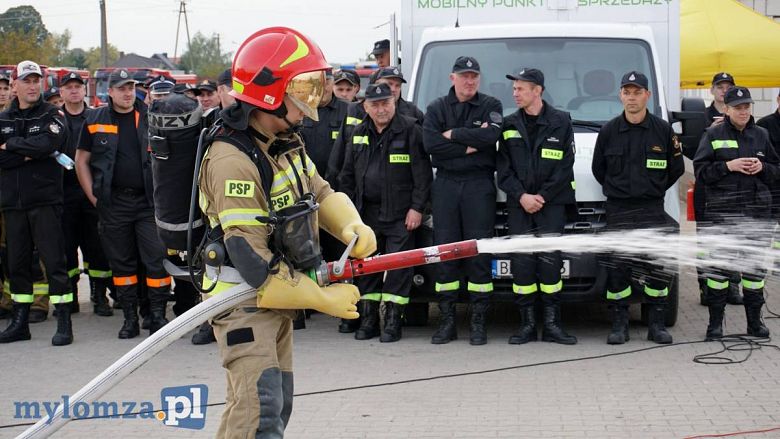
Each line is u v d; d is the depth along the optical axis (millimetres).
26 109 7816
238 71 3764
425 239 7859
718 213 7621
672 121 8031
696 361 6840
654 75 8227
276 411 3795
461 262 7664
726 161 7594
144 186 7910
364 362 7031
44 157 7801
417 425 5469
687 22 13023
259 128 3822
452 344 7590
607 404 5809
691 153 8547
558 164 7227
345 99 9320
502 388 6223
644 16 8805
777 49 12602
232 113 3768
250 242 3684
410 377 6555
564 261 7441
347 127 7969
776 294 9438
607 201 7383
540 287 7562
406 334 8078
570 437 5195
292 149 3918
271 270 3699
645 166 7199
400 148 7543
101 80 30359
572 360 6934
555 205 7293
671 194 7602
